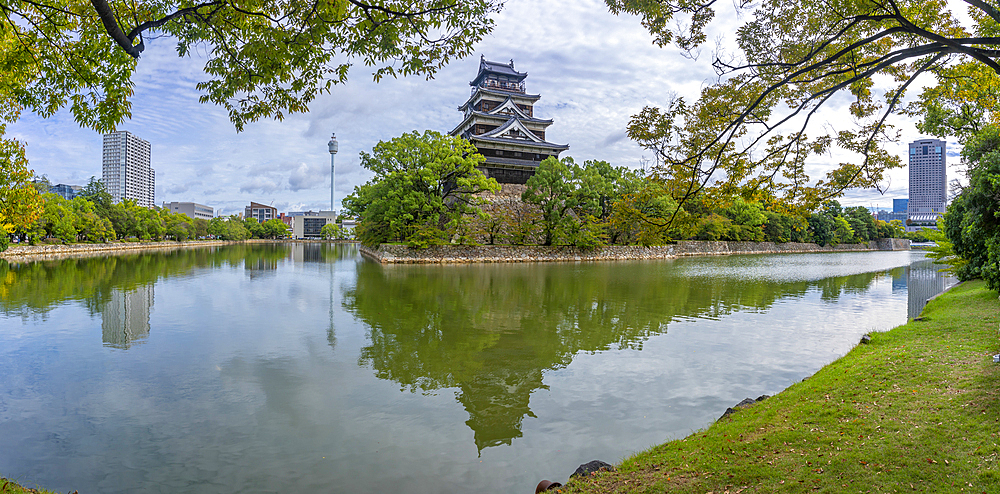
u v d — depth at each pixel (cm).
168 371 1137
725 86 879
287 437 794
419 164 4684
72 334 1500
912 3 811
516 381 1073
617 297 2362
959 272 2144
